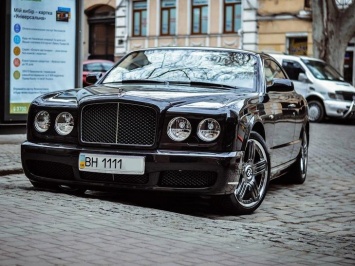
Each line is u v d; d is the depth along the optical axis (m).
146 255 5.03
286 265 5.03
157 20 42.88
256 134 7.67
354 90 25.08
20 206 6.77
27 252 4.92
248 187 7.58
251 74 8.48
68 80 13.52
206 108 7.14
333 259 5.30
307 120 10.36
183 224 6.39
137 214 6.70
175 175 7.09
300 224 7.42
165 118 7.09
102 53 47.03
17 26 12.80
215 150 7.04
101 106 7.30
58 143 7.54
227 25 40.16
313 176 11.33
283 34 38.16
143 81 8.39
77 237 5.48
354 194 9.59
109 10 46.16
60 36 13.35
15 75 12.83
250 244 5.68
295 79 25.38
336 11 28.47
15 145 13.19
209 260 5.01
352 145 17.00
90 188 7.49
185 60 8.70
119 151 7.17
